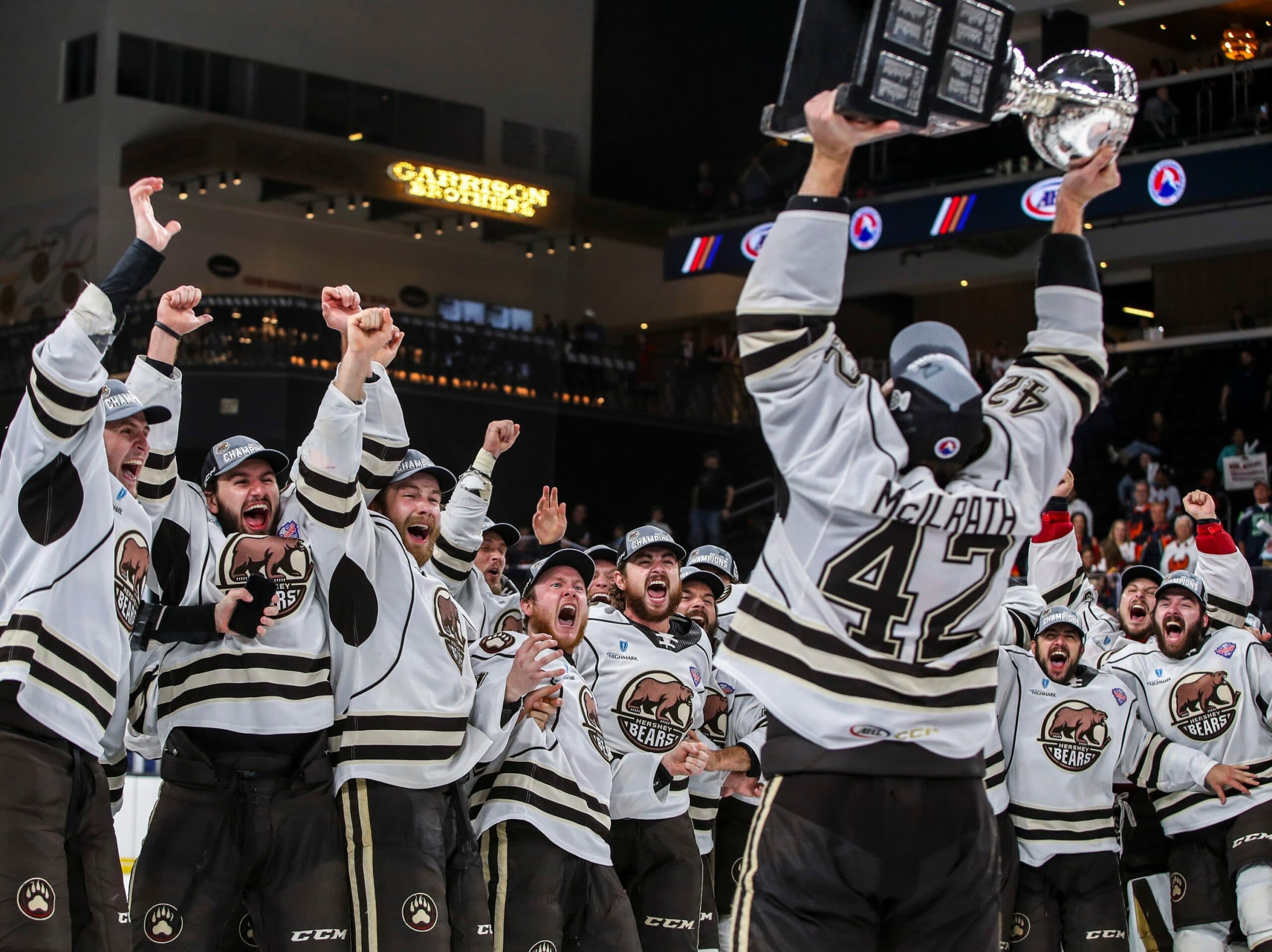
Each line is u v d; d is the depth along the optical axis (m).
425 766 4.23
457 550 5.29
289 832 4.10
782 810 2.77
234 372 18.94
